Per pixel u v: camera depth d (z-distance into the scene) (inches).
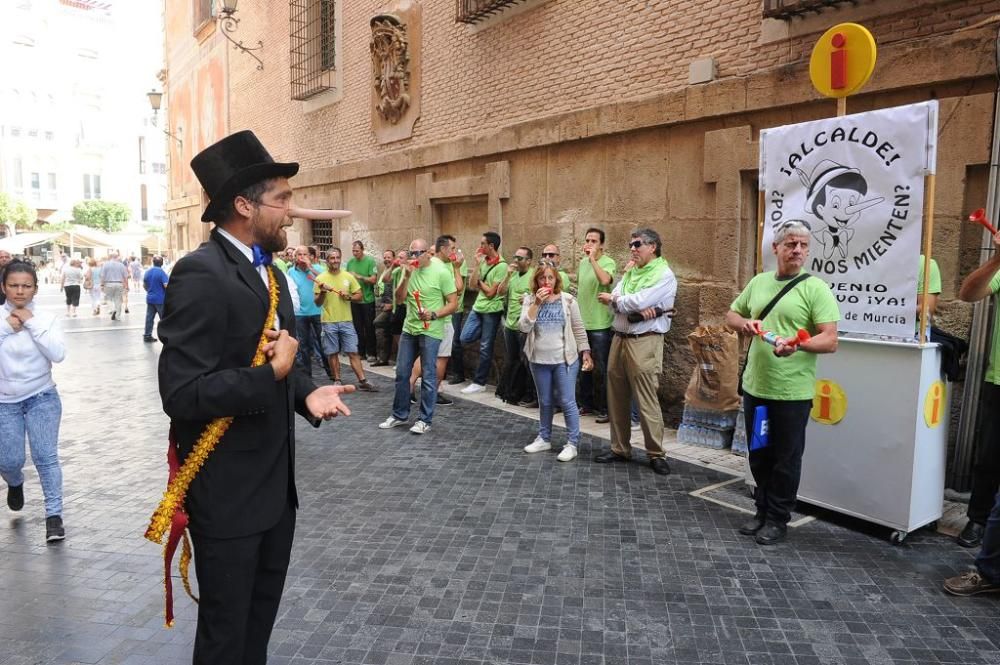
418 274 264.8
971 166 184.9
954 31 184.4
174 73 932.6
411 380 281.7
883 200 161.0
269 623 94.8
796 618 129.0
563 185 315.6
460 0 363.3
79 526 176.9
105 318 782.5
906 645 120.3
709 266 254.8
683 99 254.5
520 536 166.6
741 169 238.7
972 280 153.3
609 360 221.5
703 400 243.8
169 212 995.3
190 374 77.5
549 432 239.5
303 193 576.4
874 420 162.7
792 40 223.0
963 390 187.5
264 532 86.4
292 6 566.3
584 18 296.8
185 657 118.6
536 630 125.4
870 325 165.6
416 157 416.2
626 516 178.9
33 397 170.1
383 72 439.8
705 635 123.6
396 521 176.4
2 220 2055.9
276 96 615.8
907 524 157.8
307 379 101.0
